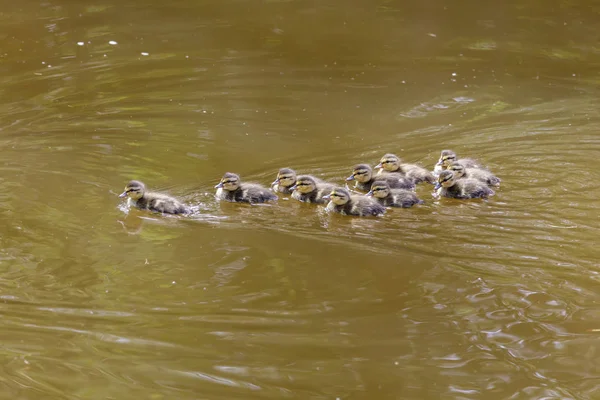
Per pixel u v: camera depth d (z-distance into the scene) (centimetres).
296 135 2270
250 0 3697
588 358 1213
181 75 2775
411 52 3073
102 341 1234
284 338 1250
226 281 1423
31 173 1941
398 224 1689
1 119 2331
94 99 2527
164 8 3559
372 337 1256
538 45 3166
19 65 2828
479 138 2238
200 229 1658
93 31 3222
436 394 1125
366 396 1118
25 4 3550
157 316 1305
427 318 1312
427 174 1962
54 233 1616
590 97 2606
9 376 1146
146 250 1545
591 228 1644
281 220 1723
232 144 2192
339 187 1789
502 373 1177
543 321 1308
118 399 1103
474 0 3722
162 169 2003
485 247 1565
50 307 1327
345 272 1459
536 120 2381
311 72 2845
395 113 2462
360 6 3638
